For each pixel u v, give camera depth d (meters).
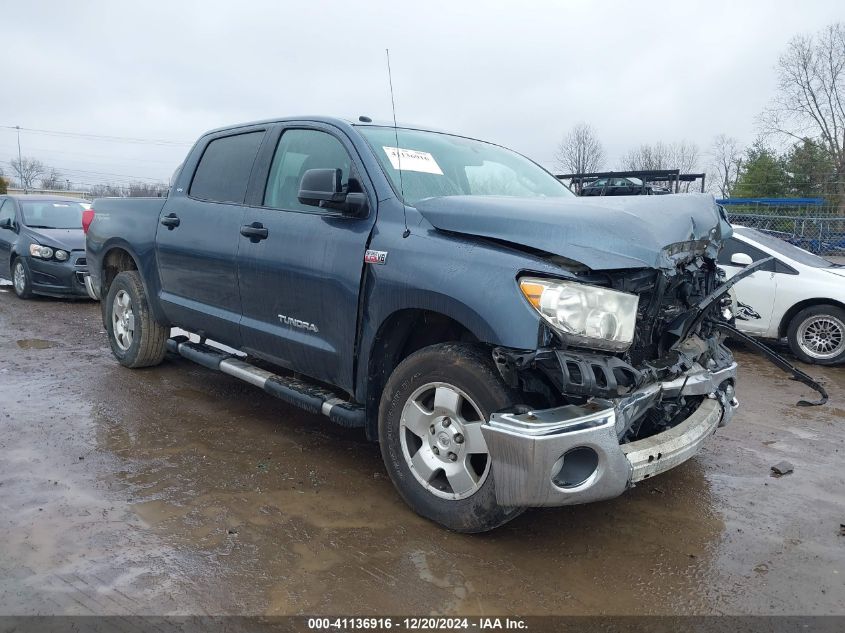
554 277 2.74
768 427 5.08
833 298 7.36
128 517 3.20
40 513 3.21
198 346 4.90
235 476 3.72
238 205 4.34
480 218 3.04
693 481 3.95
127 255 5.73
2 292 11.02
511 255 2.88
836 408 5.66
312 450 4.16
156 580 2.69
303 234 3.74
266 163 4.24
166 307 5.03
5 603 2.51
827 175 38.50
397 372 3.28
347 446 4.25
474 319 2.85
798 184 39.00
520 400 2.90
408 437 3.28
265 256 3.94
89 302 10.17
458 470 3.05
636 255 2.78
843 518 3.51
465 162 4.11
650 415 3.30
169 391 5.23
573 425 2.65
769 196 39.50
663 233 3.01
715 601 2.71
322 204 3.48
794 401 5.87
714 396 3.51
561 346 2.73
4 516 3.16
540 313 2.70
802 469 4.20
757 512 3.55
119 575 2.72
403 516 3.32
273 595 2.63
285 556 2.91
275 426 4.55
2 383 5.34
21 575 2.69
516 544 3.10
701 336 3.69
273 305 3.96
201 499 3.42
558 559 2.99
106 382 5.42
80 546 2.92
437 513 3.14
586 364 2.66
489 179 4.10
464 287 2.90
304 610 2.54
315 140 4.00
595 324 2.73
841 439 4.82
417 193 3.56
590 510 3.50
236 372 4.39
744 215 20.19
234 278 4.23
